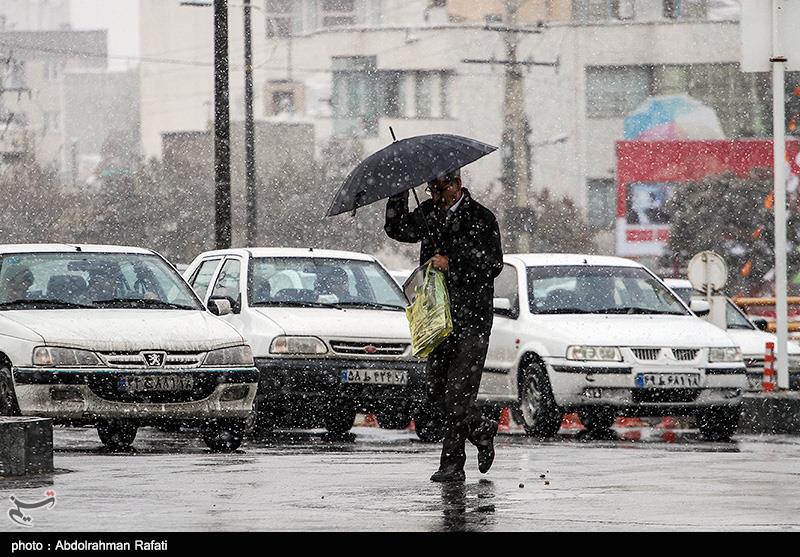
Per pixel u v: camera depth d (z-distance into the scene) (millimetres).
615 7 147625
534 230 121250
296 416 34062
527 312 34625
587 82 144375
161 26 185625
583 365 32594
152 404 27047
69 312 28531
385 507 17469
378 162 20297
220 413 27422
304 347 31594
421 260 20781
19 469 21094
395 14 165625
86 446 28938
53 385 26719
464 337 20531
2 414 27422
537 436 33500
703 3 144750
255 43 171250
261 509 17281
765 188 103312
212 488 19469
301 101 163125
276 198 130000
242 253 34844
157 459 24297
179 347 27391
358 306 33875
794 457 25125
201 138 145125
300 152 147500
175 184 137500
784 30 38625
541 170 144625
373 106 156875
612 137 143875
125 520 16359
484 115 152375
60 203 141250
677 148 130375
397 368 31844
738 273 102188
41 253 30109
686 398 32594
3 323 27781
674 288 49156
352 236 128125
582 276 35531
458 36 153125
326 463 23578
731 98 138375
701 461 24078
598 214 144000
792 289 102188
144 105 187125
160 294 29969
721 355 32969
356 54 157625
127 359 27031
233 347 27922
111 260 30328
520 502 17969
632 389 32438
